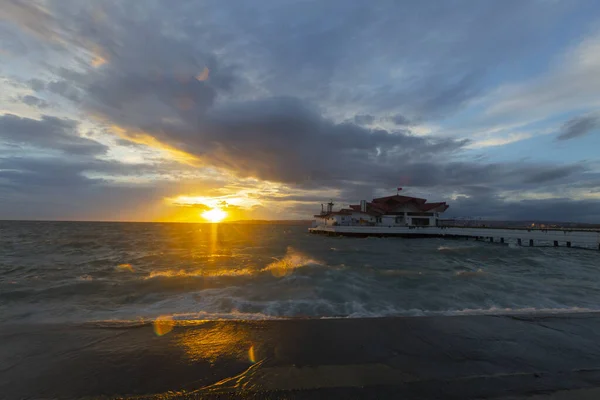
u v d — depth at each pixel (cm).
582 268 1866
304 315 823
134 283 1145
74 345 591
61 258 1966
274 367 501
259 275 1302
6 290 1032
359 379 462
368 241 4547
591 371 496
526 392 428
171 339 623
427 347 588
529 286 1197
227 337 635
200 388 436
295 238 5331
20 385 450
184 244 3416
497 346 595
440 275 1387
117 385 448
